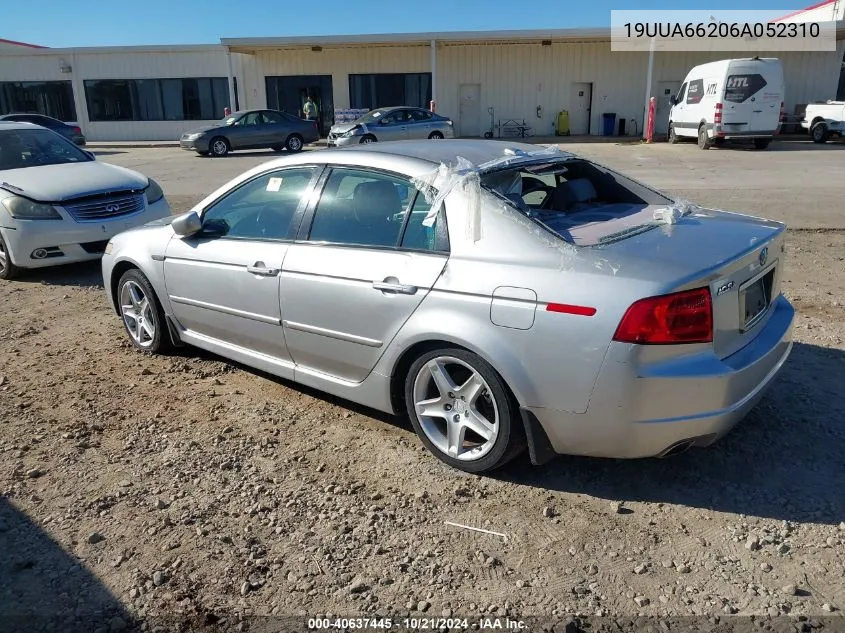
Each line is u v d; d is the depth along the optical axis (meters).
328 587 2.69
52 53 30.84
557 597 2.61
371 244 3.60
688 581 2.67
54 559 2.85
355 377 3.77
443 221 3.32
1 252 7.41
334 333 3.72
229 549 2.91
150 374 4.79
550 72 29.61
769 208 10.47
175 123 31.52
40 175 7.61
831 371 4.46
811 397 4.11
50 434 3.91
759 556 2.79
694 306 2.81
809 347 4.88
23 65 31.19
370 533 3.00
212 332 4.56
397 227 3.52
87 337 5.59
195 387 4.55
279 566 2.80
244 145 23.23
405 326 3.38
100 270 7.95
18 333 5.71
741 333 3.13
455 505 3.19
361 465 3.55
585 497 3.23
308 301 3.79
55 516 3.13
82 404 4.31
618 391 2.83
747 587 2.62
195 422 4.05
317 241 3.83
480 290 3.11
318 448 3.73
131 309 5.20
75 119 31.95
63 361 5.05
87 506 3.21
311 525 3.06
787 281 6.58
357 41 27.36
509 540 2.94
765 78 20.53
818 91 28.73
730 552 2.82
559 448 3.10
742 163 17.45
